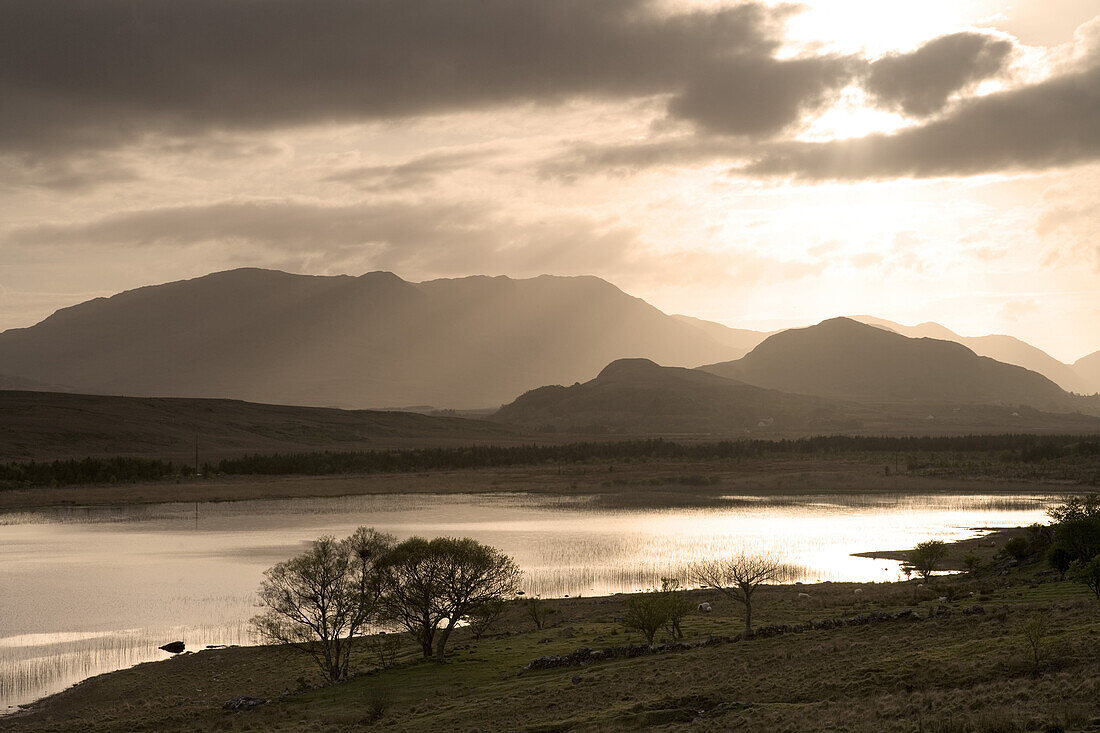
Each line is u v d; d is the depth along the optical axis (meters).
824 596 98.00
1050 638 50.78
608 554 140.25
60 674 81.88
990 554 135.00
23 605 108.12
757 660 58.16
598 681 58.62
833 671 52.03
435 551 78.69
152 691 74.75
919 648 54.62
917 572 123.12
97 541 157.50
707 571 120.94
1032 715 37.41
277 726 58.66
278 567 82.38
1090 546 85.88
